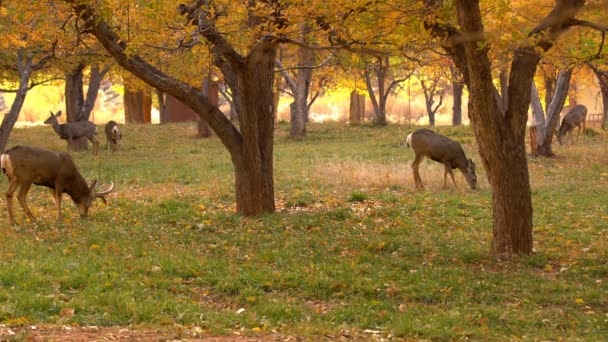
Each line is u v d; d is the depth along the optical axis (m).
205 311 9.17
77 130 31.91
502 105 12.46
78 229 14.46
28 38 15.40
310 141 37.47
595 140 34.62
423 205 17.53
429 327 8.60
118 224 15.23
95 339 7.61
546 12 11.68
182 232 14.39
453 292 10.34
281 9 13.91
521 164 12.43
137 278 10.45
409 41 12.47
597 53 10.84
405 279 10.91
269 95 16.27
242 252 12.76
